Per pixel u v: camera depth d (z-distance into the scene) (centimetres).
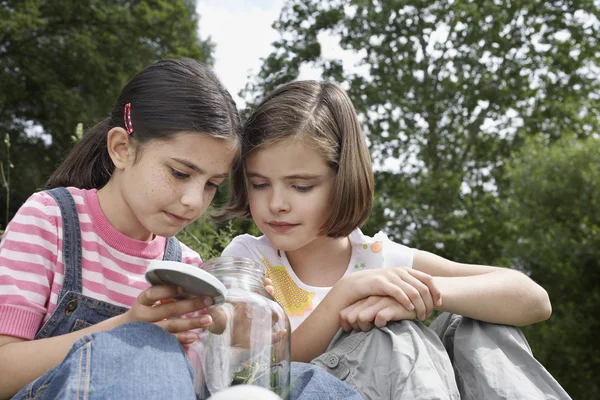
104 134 220
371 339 165
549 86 1611
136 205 182
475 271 224
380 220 1422
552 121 1593
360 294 178
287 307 232
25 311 173
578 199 1169
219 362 136
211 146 179
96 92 1495
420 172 1573
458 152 1608
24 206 189
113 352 114
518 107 1597
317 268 239
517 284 191
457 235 1389
